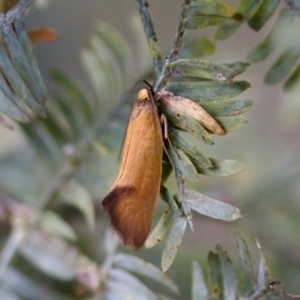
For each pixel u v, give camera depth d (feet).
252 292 0.40
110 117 0.51
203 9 0.39
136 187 0.40
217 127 0.39
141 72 0.50
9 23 0.39
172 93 0.40
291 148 0.59
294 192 0.56
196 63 0.39
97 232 0.55
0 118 0.41
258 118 0.62
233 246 0.56
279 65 0.42
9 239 0.52
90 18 0.81
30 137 0.53
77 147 0.51
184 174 0.39
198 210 0.39
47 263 0.51
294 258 0.53
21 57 0.39
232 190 0.57
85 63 0.51
